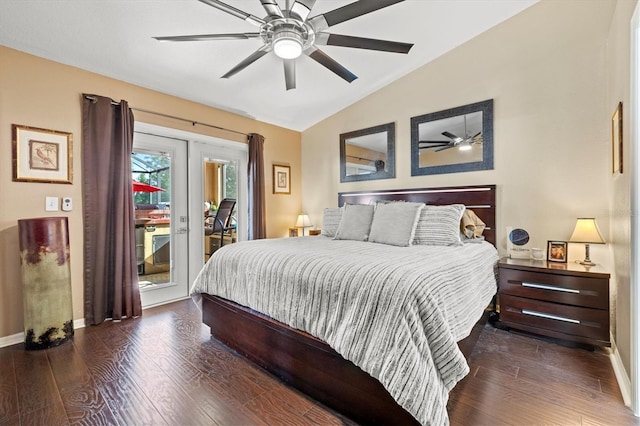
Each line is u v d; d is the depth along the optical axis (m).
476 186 3.12
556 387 1.75
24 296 2.25
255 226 4.14
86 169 2.73
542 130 2.77
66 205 2.64
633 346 1.56
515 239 2.84
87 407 1.59
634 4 1.69
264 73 3.22
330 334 1.55
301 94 3.82
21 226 2.24
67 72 2.66
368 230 2.99
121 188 2.87
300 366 1.73
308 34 2.02
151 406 1.60
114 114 2.90
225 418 1.51
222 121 3.91
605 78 2.46
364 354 1.38
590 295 2.18
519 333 2.52
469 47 3.18
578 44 2.59
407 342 1.28
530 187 2.83
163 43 2.60
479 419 1.48
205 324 2.55
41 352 2.22
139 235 3.27
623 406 1.57
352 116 4.25
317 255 1.91
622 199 1.95
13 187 2.39
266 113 4.21
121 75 2.94
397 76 3.69
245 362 2.07
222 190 4.05
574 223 2.63
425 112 3.52
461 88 3.24
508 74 2.95
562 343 2.32
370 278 1.49
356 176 4.22
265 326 1.95
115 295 2.84
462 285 1.73
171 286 3.51
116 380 1.85
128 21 2.31
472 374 1.89
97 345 2.33
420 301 1.33
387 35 2.91
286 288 1.84
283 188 4.71
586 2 2.55
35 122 2.48
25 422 1.49
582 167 2.58
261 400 1.65
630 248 1.65
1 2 2.03
